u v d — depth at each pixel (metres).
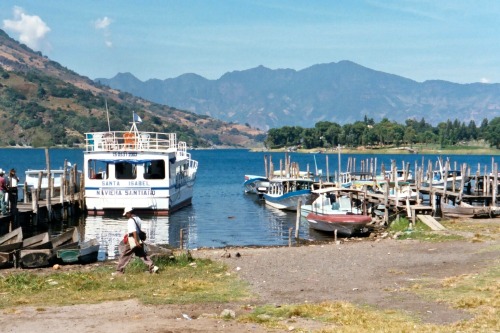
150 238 40.59
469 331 13.78
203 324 14.86
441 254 27.19
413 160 176.12
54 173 62.12
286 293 19.12
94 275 22.38
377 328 14.17
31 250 25.62
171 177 51.50
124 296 18.50
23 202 48.69
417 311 16.17
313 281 21.28
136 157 49.19
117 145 50.97
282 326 14.65
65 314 16.06
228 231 44.12
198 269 23.81
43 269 25.25
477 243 30.16
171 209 52.09
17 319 15.48
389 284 20.39
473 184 75.25
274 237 40.94
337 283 20.83
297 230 39.66
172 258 24.95
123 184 49.25
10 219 38.53
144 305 17.27
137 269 22.66
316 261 26.08
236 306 17.19
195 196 75.44
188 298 18.23
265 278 21.95
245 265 25.03
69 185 52.81
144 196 49.50
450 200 55.06
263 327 14.56
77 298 18.28
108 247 36.41
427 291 18.70
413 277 21.66
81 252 26.91
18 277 21.33
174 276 22.09
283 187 64.88
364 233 39.56
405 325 14.44
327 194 49.56
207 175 124.44
